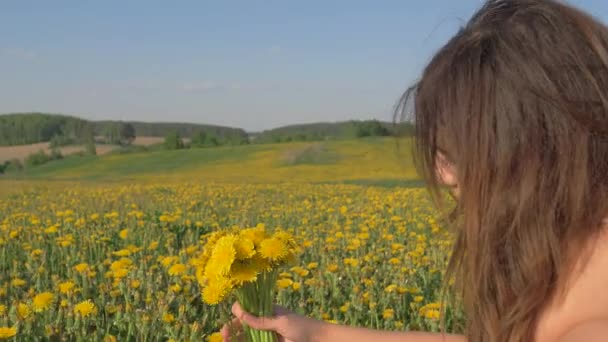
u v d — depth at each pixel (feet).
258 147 196.13
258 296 6.55
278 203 63.36
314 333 6.49
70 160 206.90
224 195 73.31
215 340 13.84
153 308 17.03
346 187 91.45
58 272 25.35
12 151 273.33
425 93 4.02
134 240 33.22
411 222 42.83
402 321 18.69
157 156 197.88
